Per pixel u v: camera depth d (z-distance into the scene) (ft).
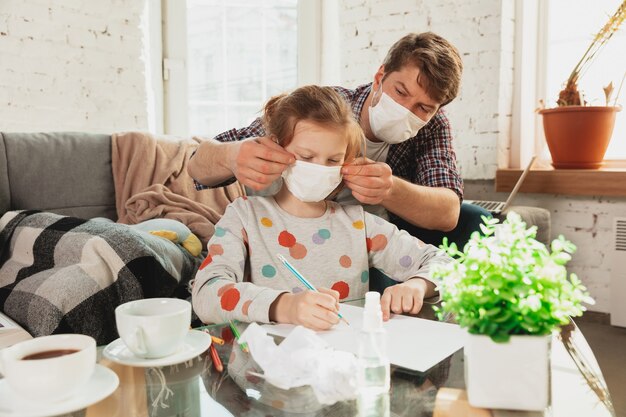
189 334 2.87
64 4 8.38
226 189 7.84
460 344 2.77
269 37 10.76
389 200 4.84
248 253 4.13
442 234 5.71
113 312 4.68
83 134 7.30
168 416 2.10
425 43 4.92
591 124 8.11
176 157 7.54
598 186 8.01
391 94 4.99
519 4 8.91
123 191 7.18
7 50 7.93
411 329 3.02
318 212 4.35
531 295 2.02
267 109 4.31
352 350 2.62
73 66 8.54
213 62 10.44
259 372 2.50
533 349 2.06
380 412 2.11
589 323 8.45
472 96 8.95
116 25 8.91
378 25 9.61
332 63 10.91
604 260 8.32
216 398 2.25
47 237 5.16
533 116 9.55
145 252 4.91
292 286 4.02
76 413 2.12
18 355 2.15
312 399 2.24
